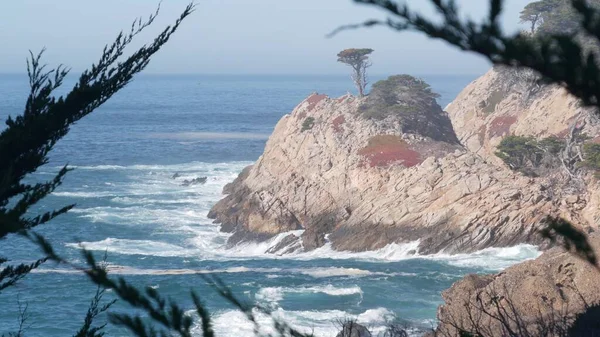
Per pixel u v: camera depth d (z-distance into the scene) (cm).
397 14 706
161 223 10581
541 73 691
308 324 5738
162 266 8294
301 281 7281
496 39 687
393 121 11238
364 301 6556
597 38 679
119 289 802
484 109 15200
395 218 8719
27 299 6575
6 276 1405
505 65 699
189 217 10975
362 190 9588
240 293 6819
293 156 11081
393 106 11631
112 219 10850
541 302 3180
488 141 13388
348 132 10969
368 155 10112
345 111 11712
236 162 17788
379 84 12250
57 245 9169
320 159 10606
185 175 15275
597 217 7994
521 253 8000
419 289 6994
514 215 8262
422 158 10050
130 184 14338
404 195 8956
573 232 766
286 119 12431
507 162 10156
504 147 10212
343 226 9144
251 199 9831
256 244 9244
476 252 8150
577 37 684
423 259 8138
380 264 8025
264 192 9788
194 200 12469
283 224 9419
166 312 821
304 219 9562
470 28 691
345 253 8662
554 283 3303
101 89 1447
